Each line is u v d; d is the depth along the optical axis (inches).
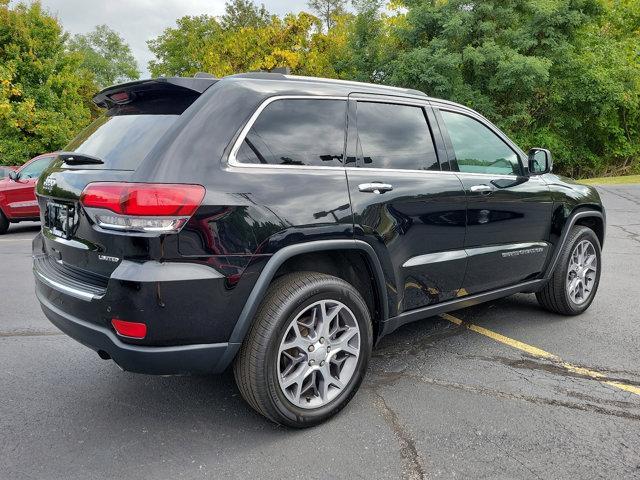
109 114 119.3
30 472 92.3
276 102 107.4
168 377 133.9
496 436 103.7
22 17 940.6
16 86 903.7
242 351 100.8
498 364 139.7
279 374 101.5
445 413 113.1
